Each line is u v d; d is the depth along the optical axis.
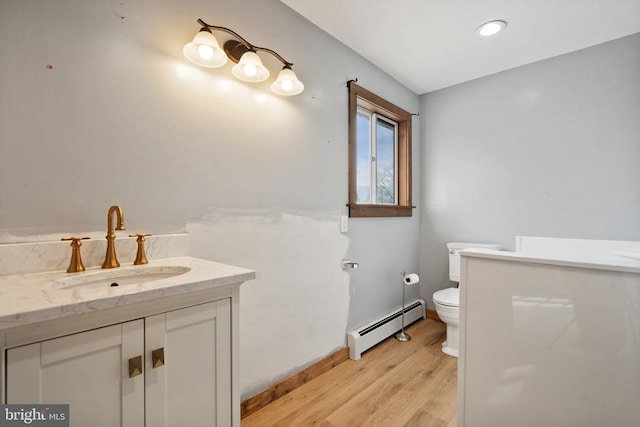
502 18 1.96
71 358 0.72
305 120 1.95
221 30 1.47
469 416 1.22
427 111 3.19
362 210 2.40
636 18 1.96
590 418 0.98
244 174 1.61
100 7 1.15
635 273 0.91
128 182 1.22
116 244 1.16
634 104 2.16
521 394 1.11
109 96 1.17
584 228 2.34
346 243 2.28
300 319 1.92
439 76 2.81
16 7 0.98
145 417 0.83
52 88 1.05
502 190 2.73
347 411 1.63
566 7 1.85
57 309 0.67
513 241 2.67
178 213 1.36
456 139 2.99
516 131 2.65
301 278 1.92
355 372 2.04
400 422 1.55
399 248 2.92
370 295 2.54
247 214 1.62
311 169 1.99
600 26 2.05
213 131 1.48
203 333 0.96
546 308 1.06
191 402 0.93
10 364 0.65
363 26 2.04
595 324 0.98
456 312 2.23
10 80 0.97
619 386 0.94
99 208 1.15
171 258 1.32
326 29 2.07
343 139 2.25
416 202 3.20
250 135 1.64
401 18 1.95
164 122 1.32
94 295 0.75
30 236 1.01
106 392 0.77
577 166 2.37
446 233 3.06
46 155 1.04
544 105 2.51
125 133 1.21
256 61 1.42
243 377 1.61
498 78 2.74
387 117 2.93
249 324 1.64
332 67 2.15
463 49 2.34
